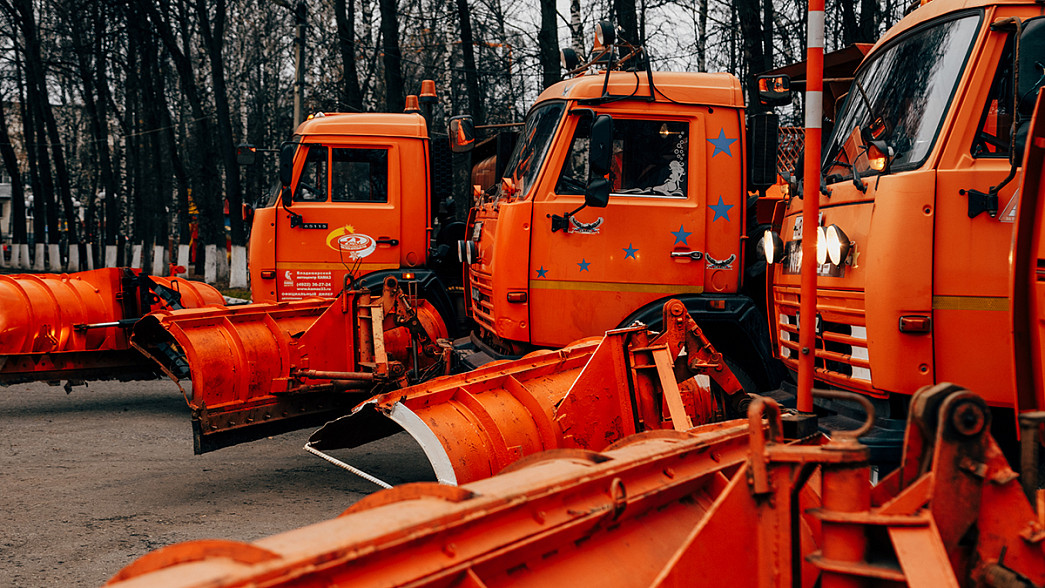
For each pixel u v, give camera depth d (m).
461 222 10.34
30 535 5.36
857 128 4.93
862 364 4.41
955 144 4.11
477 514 2.10
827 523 2.20
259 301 9.91
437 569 1.97
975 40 4.23
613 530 2.66
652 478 2.84
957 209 4.06
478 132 12.01
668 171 6.64
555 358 5.38
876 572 2.09
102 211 46.47
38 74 35.16
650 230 6.56
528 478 2.55
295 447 8.05
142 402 10.27
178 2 27.03
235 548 1.77
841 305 4.63
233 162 24.89
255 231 9.95
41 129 36.62
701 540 2.29
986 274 4.03
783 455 2.29
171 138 29.41
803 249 4.14
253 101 37.94
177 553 1.80
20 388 11.16
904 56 4.81
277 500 6.19
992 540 2.24
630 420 4.54
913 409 2.31
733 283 6.64
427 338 7.83
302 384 6.94
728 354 6.55
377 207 9.95
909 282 4.08
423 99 11.82
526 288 6.62
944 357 4.07
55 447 7.88
